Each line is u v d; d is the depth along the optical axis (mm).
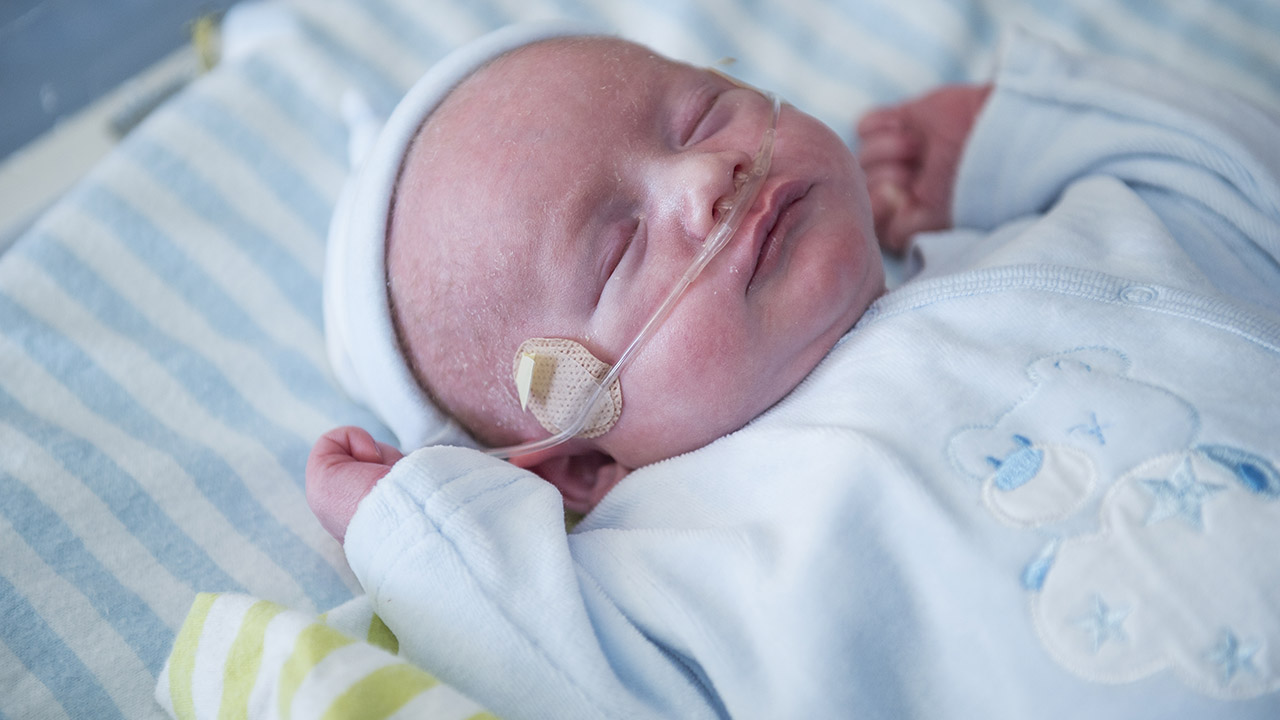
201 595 1098
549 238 1165
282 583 1243
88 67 1895
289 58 1812
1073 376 1091
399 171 1294
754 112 1284
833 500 1055
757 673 1032
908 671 1018
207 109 1733
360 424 1469
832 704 997
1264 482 965
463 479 1122
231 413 1453
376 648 1003
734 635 1051
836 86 1888
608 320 1177
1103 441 1027
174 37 1970
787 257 1193
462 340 1244
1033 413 1075
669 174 1170
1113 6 1901
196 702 1037
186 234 1618
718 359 1164
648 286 1162
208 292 1580
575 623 1038
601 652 1034
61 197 1741
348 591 1250
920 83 1884
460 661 1048
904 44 1913
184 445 1381
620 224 1176
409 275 1252
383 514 1097
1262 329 1079
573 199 1167
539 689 1026
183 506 1301
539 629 1037
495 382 1265
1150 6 1894
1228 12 1856
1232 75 1799
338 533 1213
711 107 1283
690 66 1341
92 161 1803
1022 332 1152
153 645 1156
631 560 1121
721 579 1083
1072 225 1314
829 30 1938
